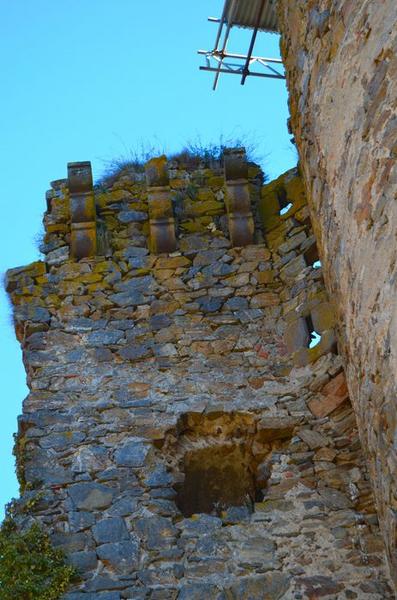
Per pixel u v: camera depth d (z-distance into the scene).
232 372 12.90
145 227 14.45
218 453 12.52
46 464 12.07
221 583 10.98
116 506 11.66
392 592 10.77
